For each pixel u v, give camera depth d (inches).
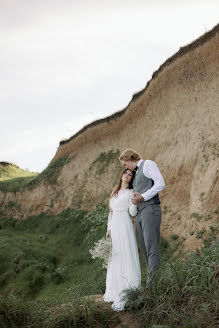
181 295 128.0
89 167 876.0
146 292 141.9
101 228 618.5
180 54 578.2
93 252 160.9
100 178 804.6
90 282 341.1
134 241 162.7
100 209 714.2
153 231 151.8
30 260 572.1
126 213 164.4
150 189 151.7
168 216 447.5
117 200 167.0
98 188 793.6
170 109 593.3
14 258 575.5
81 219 767.1
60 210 914.1
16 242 669.9
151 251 151.1
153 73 662.5
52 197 987.9
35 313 149.8
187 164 471.8
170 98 600.4
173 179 491.8
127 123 770.2
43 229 883.4
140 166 163.3
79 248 648.4
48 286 482.3
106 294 159.5
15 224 1040.2
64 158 1049.5
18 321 145.4
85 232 697.6
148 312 130.4
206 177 392.2
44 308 156.0
